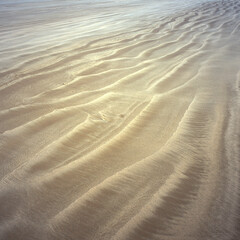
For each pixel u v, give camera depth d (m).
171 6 9.51
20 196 1.30
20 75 2.83
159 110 2.16
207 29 5.42
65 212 1.23
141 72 3.01
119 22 6.34
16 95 2.36
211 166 1.55
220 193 1.36
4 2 10.55
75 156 1.60
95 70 3.04
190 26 5.73
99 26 5.82
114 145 1.71
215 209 1.27
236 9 8.10
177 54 3.74
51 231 1.14
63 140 1.74
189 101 2.32
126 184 1.40
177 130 1.89
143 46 4.16
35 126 1.88
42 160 1.55
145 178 1.45
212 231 1.17
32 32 5.12
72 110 2.12
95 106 2.20
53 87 2.55
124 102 2.28
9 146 1.66
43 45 4.11
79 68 3.09
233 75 2.97
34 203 1.27
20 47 3.98
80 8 9.16
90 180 1.42
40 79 2.74
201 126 1.94
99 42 4.34
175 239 1.13
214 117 2.07
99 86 2.61
